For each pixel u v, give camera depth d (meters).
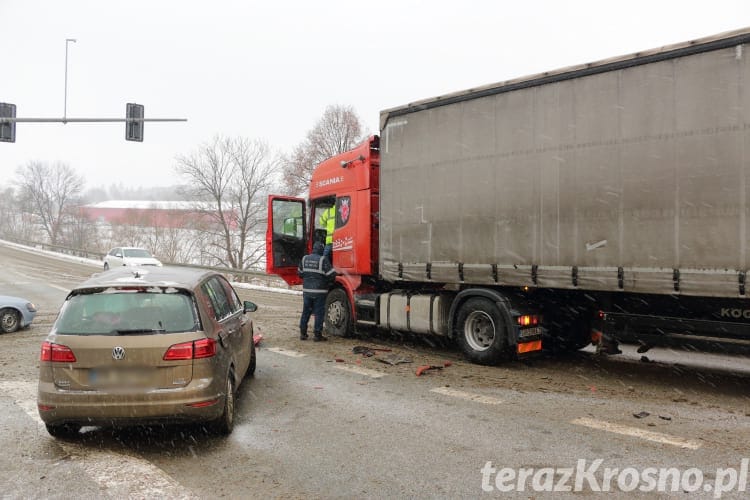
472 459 4.63
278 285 25.70
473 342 8.37
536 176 7.39
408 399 6.49
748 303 6.25
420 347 9.95
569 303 8.02
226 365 5.29
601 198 6.76
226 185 43.09
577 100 7.00
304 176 41.88
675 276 6.15
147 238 50.97
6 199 82.44
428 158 8.78
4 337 10.95
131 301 5.08
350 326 10.80
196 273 5.95
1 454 4.82
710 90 5.94
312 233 11.91
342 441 5.10
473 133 8.13
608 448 4.84
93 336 4.82
